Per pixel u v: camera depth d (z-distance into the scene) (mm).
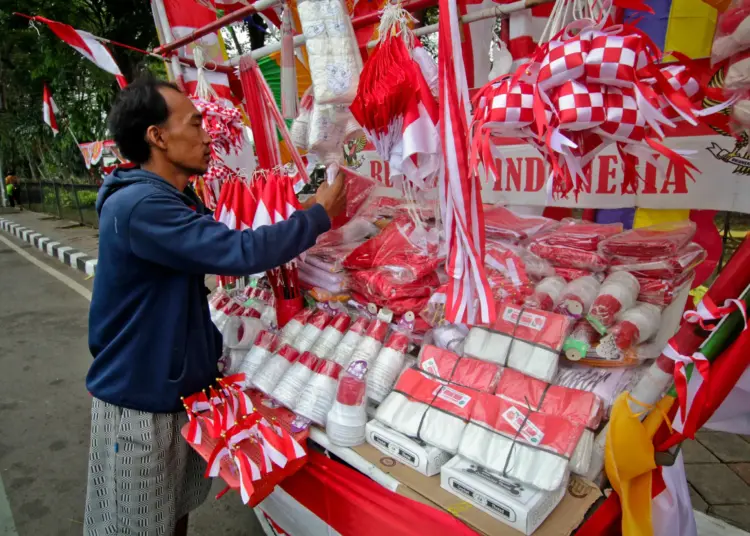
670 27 1659
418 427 1127
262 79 1887
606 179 1966
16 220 12906
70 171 11109
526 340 1223
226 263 1149
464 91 955
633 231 1528
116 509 1388
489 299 1000
